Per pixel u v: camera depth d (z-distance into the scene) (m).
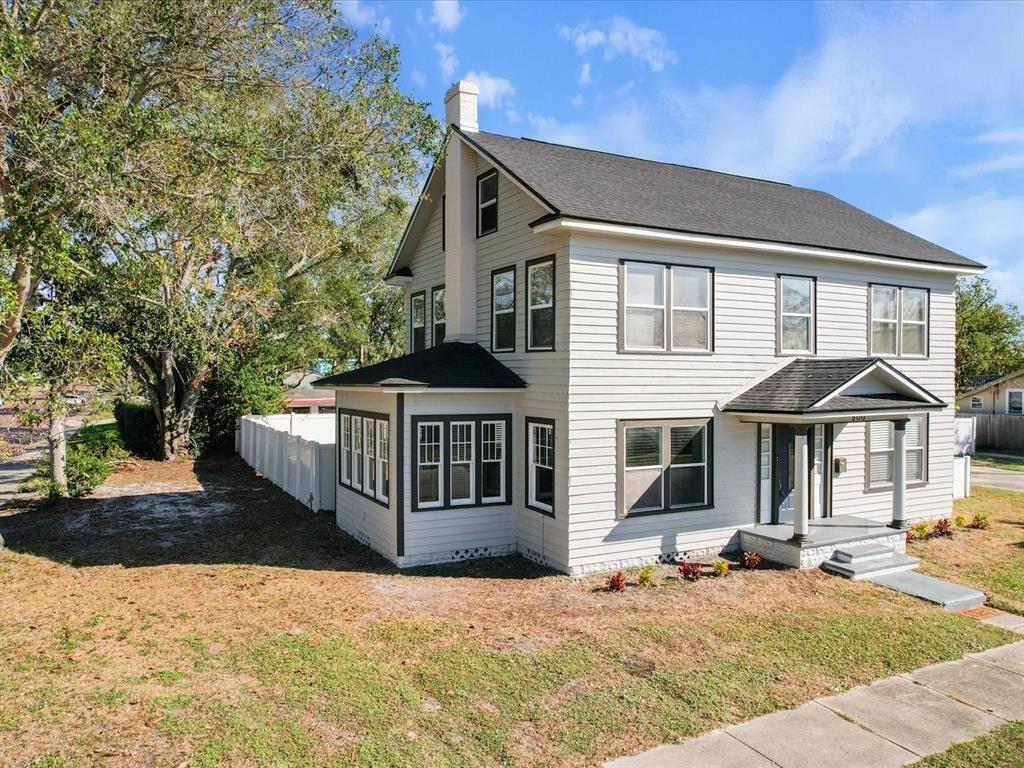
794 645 8.30
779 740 6.03
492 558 12.46
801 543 11.78
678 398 12.16
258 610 9.40
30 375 12.43
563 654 7.92
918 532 13.99
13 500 17.98
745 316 12.88
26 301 12.57
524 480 12.52
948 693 7.05
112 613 9.16
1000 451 32.12
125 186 11.38
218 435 29.16
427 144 15.20
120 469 23.92
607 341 11.43
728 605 9.83
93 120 10.87
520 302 12.62
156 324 19.00
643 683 7.16
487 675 7.30
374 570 11.63
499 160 12.70
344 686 6.92
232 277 19.41
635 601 9.99
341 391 14.89
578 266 11.14
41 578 10.82
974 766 5.63
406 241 16.97
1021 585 10.90
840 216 16.30
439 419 12.05
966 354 37.66
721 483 12.71
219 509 17.02
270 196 14.59
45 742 5.61
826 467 13.95
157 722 6.01
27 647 7.82
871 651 8.14
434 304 16.23
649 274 11.84
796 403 11.58
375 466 12.95
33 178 10.96
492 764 5.54
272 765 5.38
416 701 6.64
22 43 9.73
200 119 12.57
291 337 30.19
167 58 12.08
